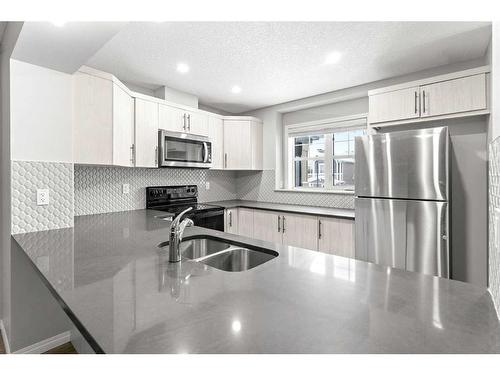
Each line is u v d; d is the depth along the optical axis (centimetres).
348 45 225
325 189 381
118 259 124
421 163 228
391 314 73
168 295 86
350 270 109
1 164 197
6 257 184
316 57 246
